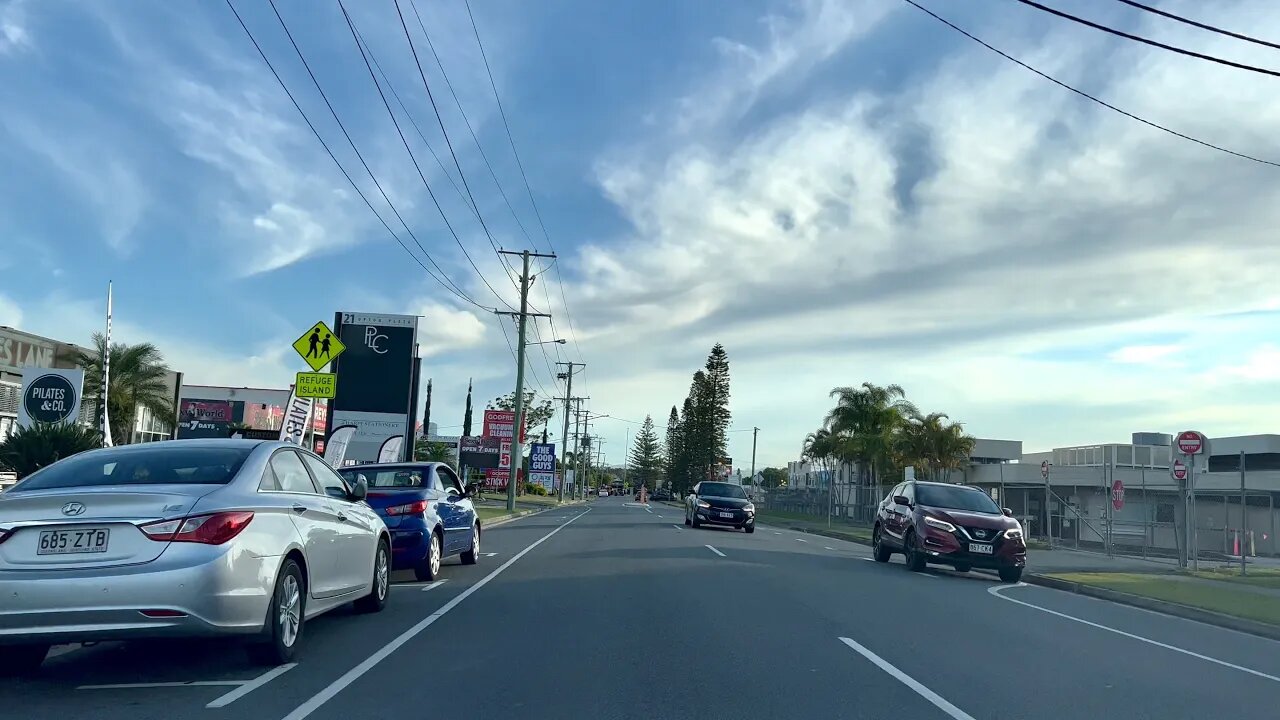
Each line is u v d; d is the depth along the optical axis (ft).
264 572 24.31
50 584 21.66
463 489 54.44
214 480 24.97
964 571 66.18
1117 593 53.21
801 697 24.09
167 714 21.36
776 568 56.70
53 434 63.00
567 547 68.54
